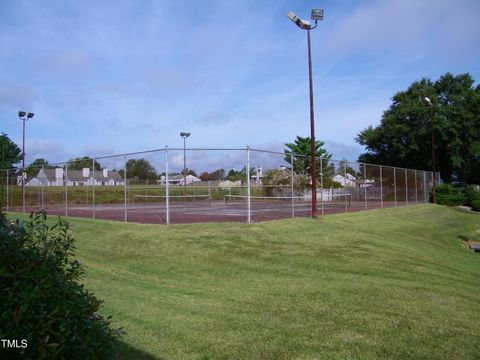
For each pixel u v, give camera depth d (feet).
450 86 173.78
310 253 38.47
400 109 169.17
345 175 83.46
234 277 30.96
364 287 28.09
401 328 19.84
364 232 54.19
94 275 30.42
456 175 180.24
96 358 12.16
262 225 48.96
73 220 56.39
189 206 88.22
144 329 18.89
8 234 11.46
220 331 18.93
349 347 17.31
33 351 10.13
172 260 35.68
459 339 18.66
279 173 72.13
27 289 10.44
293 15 59.98
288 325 19.93
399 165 175.32
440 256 49.60
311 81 60.64
